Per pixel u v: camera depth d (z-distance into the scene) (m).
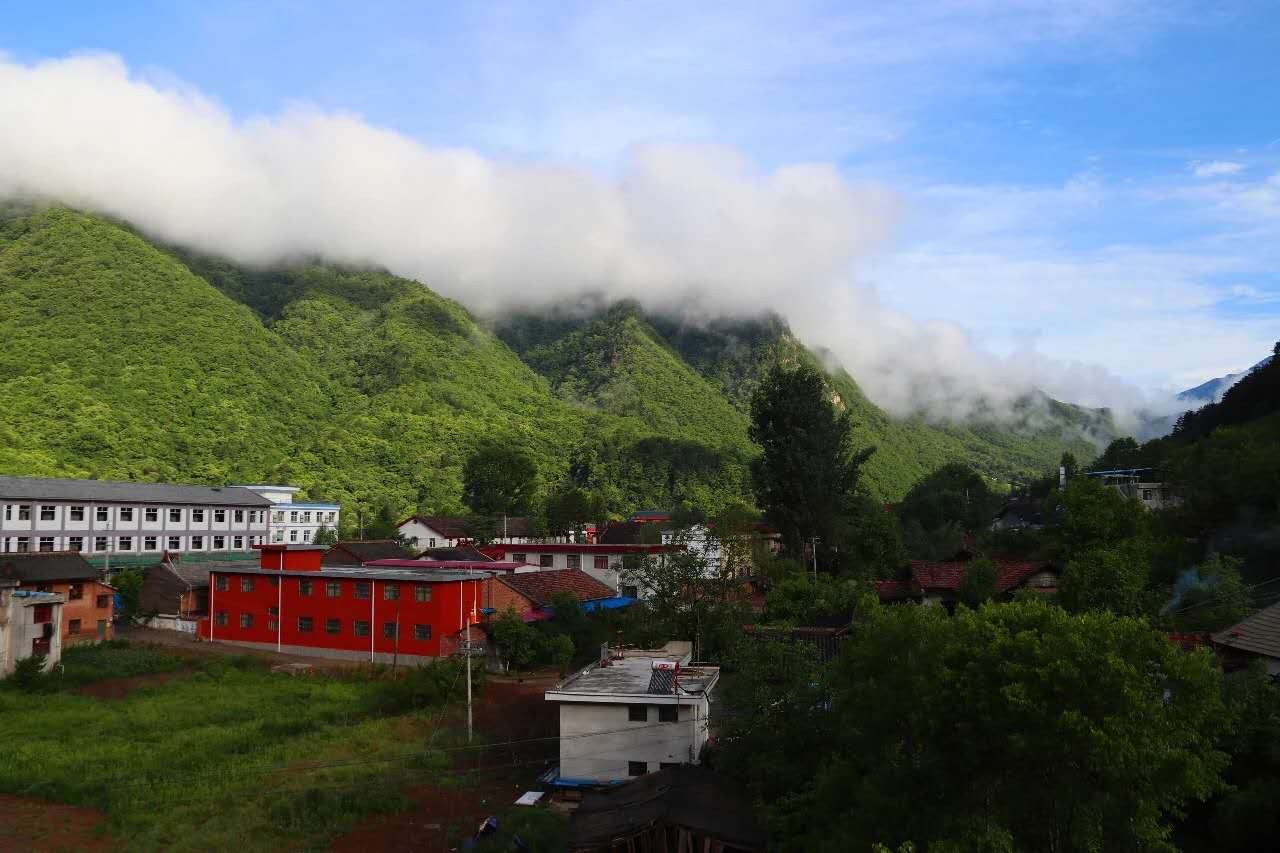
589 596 59.22
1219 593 34.34
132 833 26.83
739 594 51.06
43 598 46.66
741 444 186.12
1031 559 54.50
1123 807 14.15
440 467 138.50
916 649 17.62
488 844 25.55
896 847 15.86
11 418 111.25
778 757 23.80
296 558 58.75
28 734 36.25
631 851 23.64
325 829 27.94
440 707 41.16
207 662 49.62
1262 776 18.73
